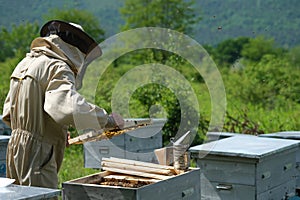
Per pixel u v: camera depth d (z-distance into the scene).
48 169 4.41
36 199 3.46
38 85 4.29
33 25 30.00
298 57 26.62
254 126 11.82
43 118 4.35
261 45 32.38
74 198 3.88
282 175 5.48
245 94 17.86
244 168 5.03
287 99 17.70
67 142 4.66
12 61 21.20
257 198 5.00
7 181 3.77
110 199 3.74
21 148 4.39
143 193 3.69
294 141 5.73
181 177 4.06
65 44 4.38
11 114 4.50
